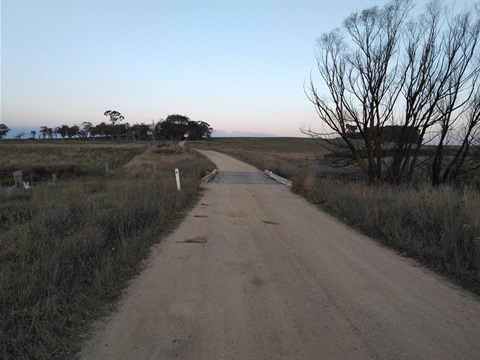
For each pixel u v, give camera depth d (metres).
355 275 5.11
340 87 16.66
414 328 3.59
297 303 4.17
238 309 4.00
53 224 6.93
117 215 7.56
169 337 3.41
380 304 4.14
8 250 5.41
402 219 7.89
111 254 5.57
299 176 18.94
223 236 7.40
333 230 8.09
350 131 17.22
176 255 6.02
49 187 14.32
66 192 11.13
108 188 13.73
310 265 5.55
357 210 9.22
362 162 17.19
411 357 3.09
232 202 12.31
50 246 5.47
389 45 15.80
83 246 5.49
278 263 5.65
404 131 16.20
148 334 3.46
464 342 3.33
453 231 6.08
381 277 5.03
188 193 13.05
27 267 4.52
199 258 5.87
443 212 7.20
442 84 15.09
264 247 6.59
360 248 6.55
